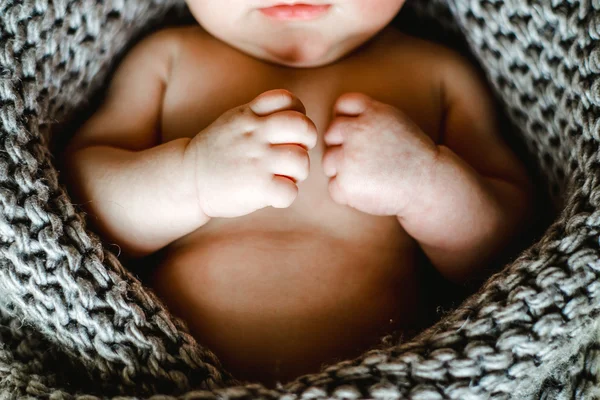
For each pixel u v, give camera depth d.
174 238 0.40
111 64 0.45
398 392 0.34
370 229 0.42
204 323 0.40
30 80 0.39
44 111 0.40
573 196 0.37
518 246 0.41
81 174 0.40
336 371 0.35
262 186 0.38
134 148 0.42
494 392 0.34
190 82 0.44
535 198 0.43
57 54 0.41
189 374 0.36
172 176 0.39
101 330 0.36
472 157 0.44
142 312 0.37
